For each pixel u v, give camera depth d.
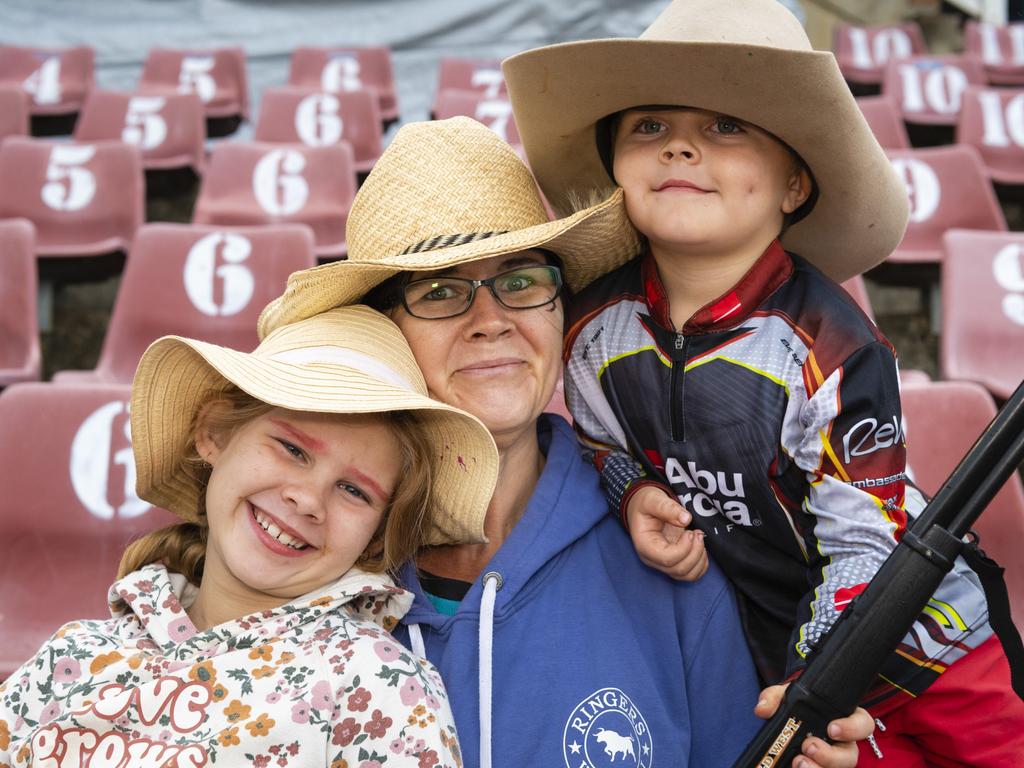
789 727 1.13
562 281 1.48
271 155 4.11
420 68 6.23
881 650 1.12
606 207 1.30
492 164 1.34
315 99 4.96
